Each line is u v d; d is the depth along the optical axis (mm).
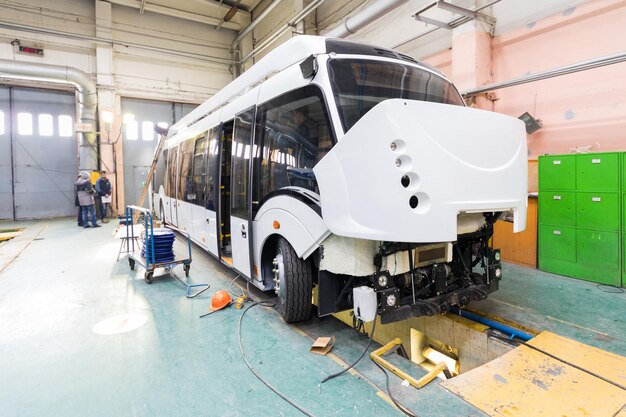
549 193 4898
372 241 2486
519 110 5699
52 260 6109
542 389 2197
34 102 11633
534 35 5391
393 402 2141
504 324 3186
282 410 2109
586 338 2945
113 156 12219
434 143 2139
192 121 6480
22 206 11641
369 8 6895
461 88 6070
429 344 3898
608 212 4332
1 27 10180
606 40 4602
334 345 2938
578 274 4633
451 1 6199
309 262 3240
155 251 4793
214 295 3857
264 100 3531
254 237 3695
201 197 5402
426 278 2773
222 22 13117
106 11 11672
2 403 2232
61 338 3129
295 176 2969
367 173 2176
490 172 2354
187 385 2389
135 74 12531
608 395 2121
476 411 2023
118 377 2504
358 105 2695
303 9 9039
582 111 4930
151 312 3717
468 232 2705
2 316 3646
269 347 2908
